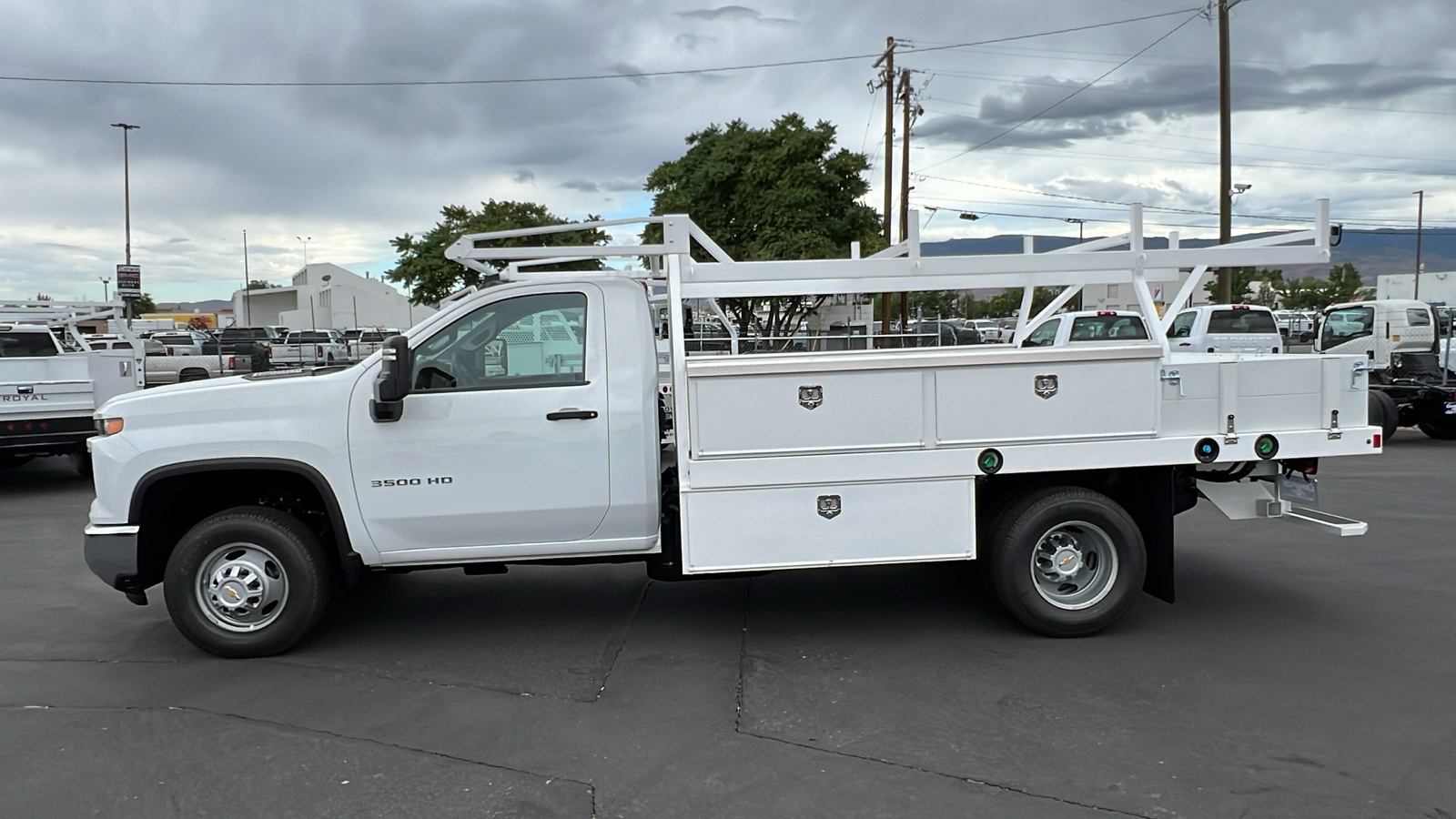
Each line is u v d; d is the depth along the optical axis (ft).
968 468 17.67
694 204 86.43
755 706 15.51
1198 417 18.06
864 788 12.78
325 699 16.03
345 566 17.62
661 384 22.18
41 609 21.61
